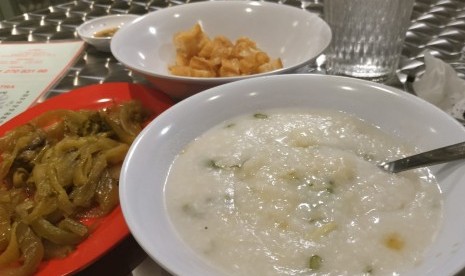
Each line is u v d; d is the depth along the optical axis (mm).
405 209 204
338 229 197
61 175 291
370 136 246
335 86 262
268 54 413
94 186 290
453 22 452
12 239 249
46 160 307
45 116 348
